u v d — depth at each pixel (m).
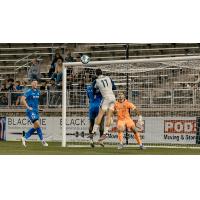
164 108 48.78
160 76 52.19
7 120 52.38
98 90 40.16
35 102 39.31
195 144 44.94
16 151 33.50
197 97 49.56
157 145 44.25
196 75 53.03
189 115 49.16
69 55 61.47
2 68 65.00
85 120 48.22
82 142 48.19
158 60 37.34
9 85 61.00
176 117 45.62
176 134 45.62
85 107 52.41
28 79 61.53
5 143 45.59
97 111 40.47
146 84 53.53
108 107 37.84
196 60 38.47
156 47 63.06
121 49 64.00
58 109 52.94
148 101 50.38
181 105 49.62
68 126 48.94
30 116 39.31
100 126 40.44
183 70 53.34
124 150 35.31
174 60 37.00
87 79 54.69
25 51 67.06
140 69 43.75
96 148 37.69
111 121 38.41
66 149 35.94
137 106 50.16
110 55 63.50
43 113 53.31
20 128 51.88
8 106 55.66
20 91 58.97
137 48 63.62
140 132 46.66
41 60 65.12
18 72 63.97
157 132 46.22
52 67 61.06
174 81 53.62
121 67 44.25
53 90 56.31
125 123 36.88
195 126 45.03
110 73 51.06
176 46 62.62
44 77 62.78
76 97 52.88
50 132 50.78
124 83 50.88
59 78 59.59
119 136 37.19
